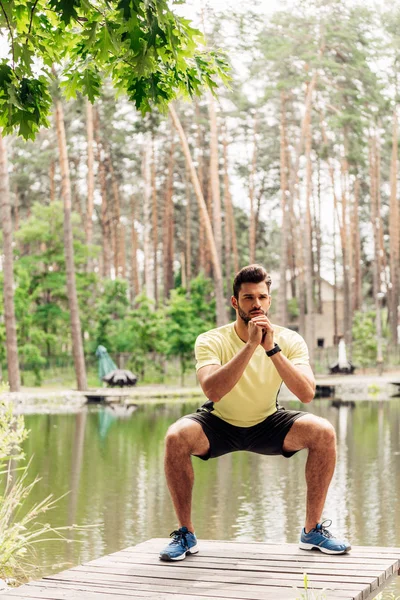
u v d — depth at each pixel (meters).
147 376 40.59
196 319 39.50
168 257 59.69
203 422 4.97
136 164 59.81
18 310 38.34
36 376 38.62
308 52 40.44
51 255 40.25
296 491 10.88
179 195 64.62
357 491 10.73
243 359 4.60
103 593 4.24
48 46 5.14
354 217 59.34
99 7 4.30
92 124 48.91
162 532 8.33
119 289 41.41
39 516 9.12
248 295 4.75
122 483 11.52
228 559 4.87
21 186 59.09
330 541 4.93
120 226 63.91
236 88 44.66
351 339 53.56
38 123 4.77
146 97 5.07
